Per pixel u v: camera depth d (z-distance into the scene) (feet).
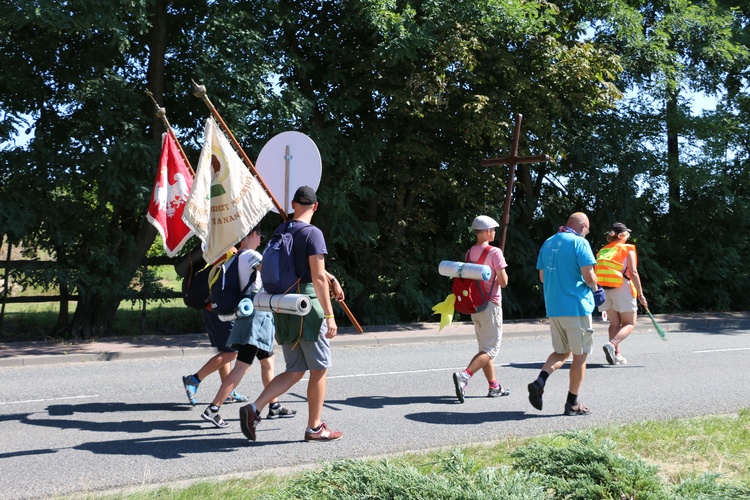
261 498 12.19
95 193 44.88
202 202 20.29
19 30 43.55
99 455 18.85
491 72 54.24
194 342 42.70
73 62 45.27
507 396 27.04
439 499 11.53
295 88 48.37
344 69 54.24
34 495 15.62
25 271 42.86
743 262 72.02
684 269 69.97
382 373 32.45
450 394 27.48
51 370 33.58
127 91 43.83
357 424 22.47
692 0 70.79
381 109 55.26
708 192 70.03
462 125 53.01
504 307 59.52
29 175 42.60
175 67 47.24
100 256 44.45
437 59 51.21
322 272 18.66
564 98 57.88
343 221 52.70
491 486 11.90
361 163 50.78
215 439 20.47
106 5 40.16
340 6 51.70
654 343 43.57
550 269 23.66
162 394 27.22
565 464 13.52
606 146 60.23
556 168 62.13
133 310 53.47
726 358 36.86
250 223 20.85
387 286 55.93
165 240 23.44
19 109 45.16
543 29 53.11
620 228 35.09
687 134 69.51
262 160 24.40
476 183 56.65
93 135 43.91
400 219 56.95
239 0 47.80
